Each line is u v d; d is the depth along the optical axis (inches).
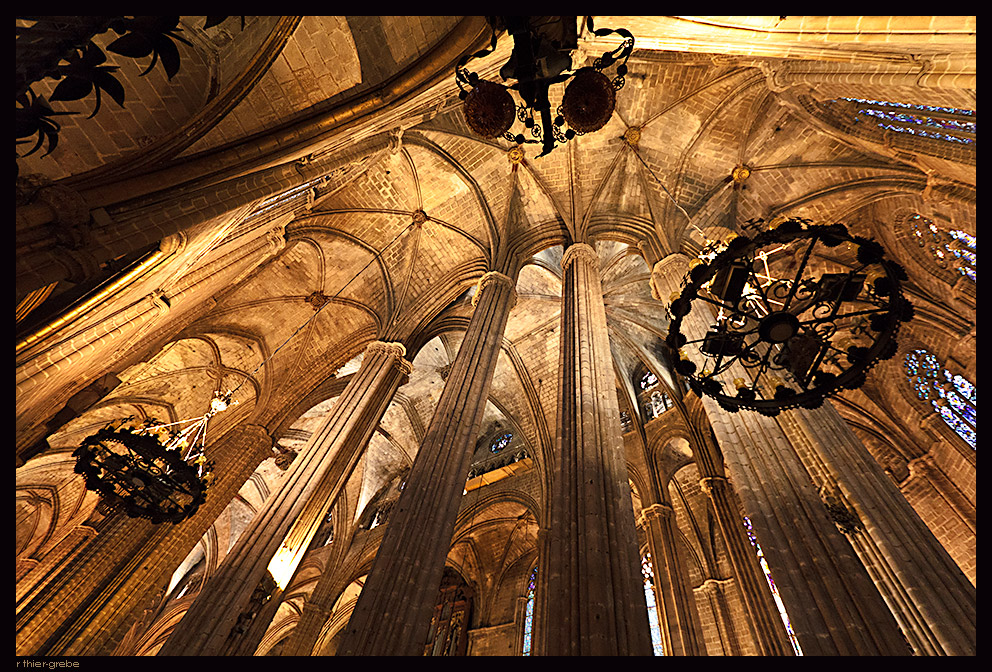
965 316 542.9
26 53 196.9
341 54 316.8
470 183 627.2
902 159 489.4
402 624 279.7
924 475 585.3
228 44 310.2
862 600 234.1
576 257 514.3
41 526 648.4
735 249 216.7
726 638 605.3
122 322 365.4
